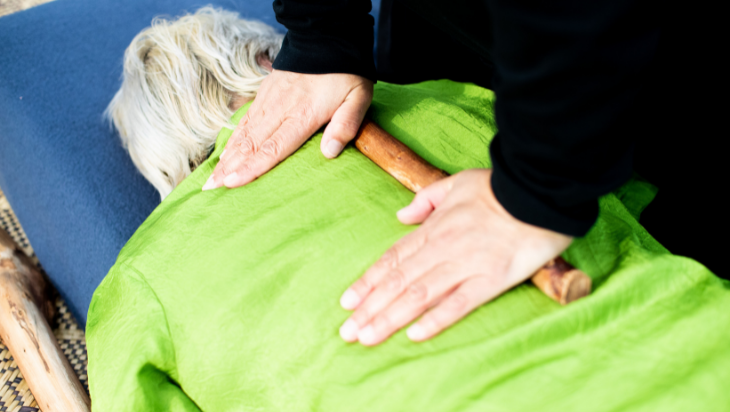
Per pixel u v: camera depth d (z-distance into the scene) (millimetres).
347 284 533
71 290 1074
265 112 742
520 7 352
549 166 426
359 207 592
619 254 542
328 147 669
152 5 1545
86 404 874
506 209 469
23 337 929
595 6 339
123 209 1077
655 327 471
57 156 1158
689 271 505
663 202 899
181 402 556
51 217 1127
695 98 808
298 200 616
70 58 1373
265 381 508
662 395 425
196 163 908
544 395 438
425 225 526
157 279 594
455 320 479
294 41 738
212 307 548
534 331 456
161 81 870
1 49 1389
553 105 387
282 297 533
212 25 939
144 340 548
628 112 422
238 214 627
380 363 478
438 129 723
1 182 1352
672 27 768
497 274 482
